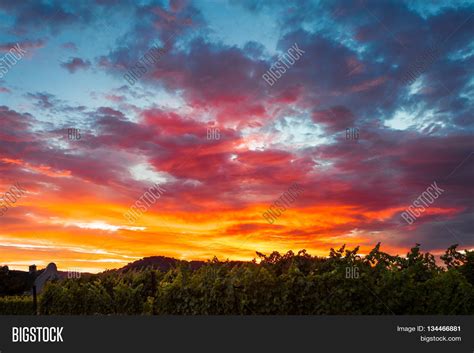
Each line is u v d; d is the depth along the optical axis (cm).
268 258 700
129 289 923
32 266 2116
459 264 632
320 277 616
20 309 1238
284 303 632
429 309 574
